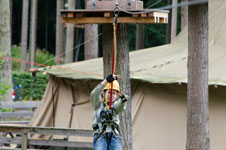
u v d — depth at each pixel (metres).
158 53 25.62
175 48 26.06
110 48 16.66
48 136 24.67
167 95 21.58
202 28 16.89
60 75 24.27
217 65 21.20
